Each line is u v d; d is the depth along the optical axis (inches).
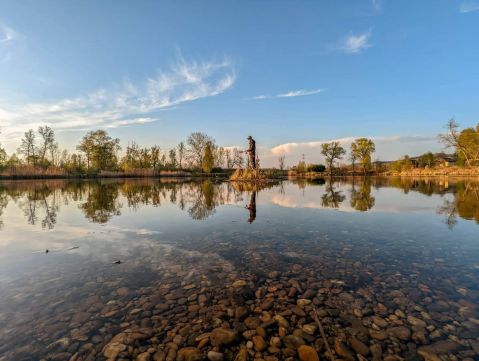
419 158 3107.8
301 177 2699.3
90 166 2979.8
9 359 119.5
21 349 125.6
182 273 210.1
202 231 344.8
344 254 249.6
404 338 129.9
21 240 309.1
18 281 198.2
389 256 243.0
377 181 1736.0
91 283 193.8
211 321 145.9
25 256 253.8
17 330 139.9
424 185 1234.6
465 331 134.1
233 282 192.9
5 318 150.7
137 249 272.1
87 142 2891.2
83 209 549.0
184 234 330.3
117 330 138.8
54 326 142.7
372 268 215.5
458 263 224.1
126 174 2815.0
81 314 153.6
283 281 193.6
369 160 3184.1
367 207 538.3
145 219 429.7
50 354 122.3
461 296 168.1
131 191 1012.5
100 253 260.7
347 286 184.4
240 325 142.3
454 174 2412.6
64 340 131.6
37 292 180.5
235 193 888.3
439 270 209.5
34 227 379.6
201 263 231.0
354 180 1941.4
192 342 129.3
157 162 3486.7
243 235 322.3
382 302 162.7
